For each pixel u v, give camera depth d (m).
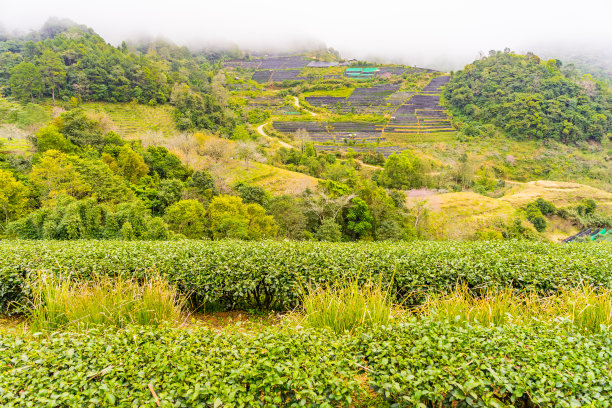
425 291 5.89
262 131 90.19
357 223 30.41
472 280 5.88
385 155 74.44
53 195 24.12
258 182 43.16
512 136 89.06
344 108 117.81
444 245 8.73
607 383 2.42
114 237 18.09
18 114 61.50
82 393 2.37
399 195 36.16
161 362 2.67
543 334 3.14
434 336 2.94
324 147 81.06
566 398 2.29
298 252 7.01
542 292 5.70
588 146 83.06
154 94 81.25
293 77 161.25
